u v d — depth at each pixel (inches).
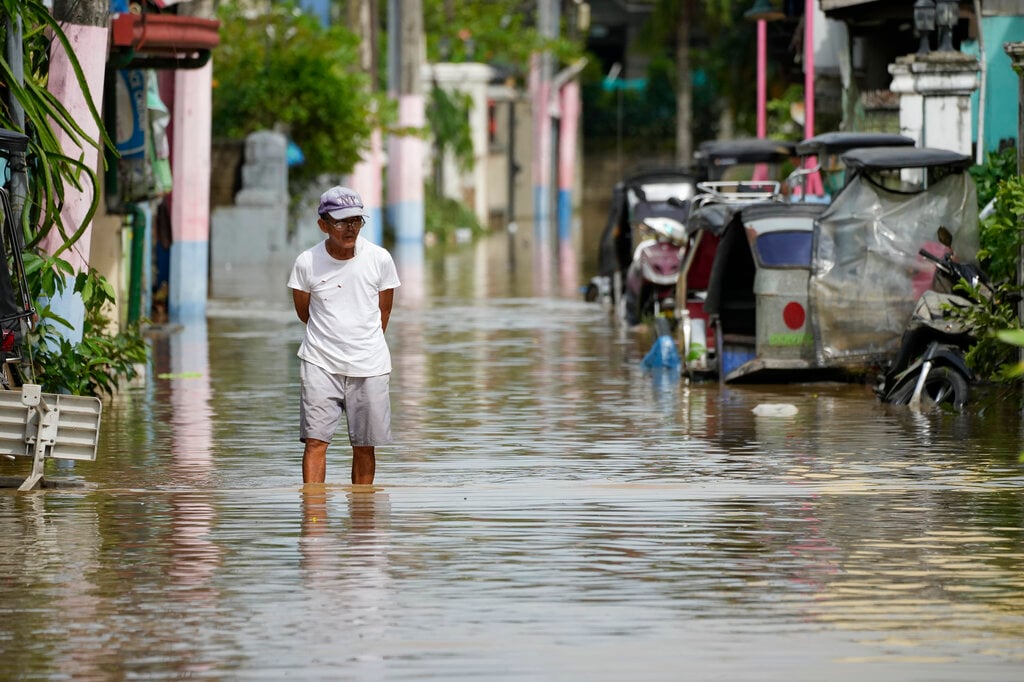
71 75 1268.5
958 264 1464.1
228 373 1726.1
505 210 5984.3
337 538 890.1
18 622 727.7
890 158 1537.9
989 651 677.9
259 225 3543.3
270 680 647.8
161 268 2372.0
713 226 1637.6
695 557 843.4
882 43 2504.9
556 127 6707.7
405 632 709.3
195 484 1081.4
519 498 1011.3
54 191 1240.2
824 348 1563.7
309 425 1047.6
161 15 1664.6
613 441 1277.1
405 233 4611.2
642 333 2154.3
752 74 4552.2
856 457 1183.6
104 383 1446.9
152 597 767.7
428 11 5329.7
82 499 1005.2
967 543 874.1
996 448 1214.9
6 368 1091.9
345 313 1043.3
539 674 651.5
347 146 3705.7
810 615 732.0
